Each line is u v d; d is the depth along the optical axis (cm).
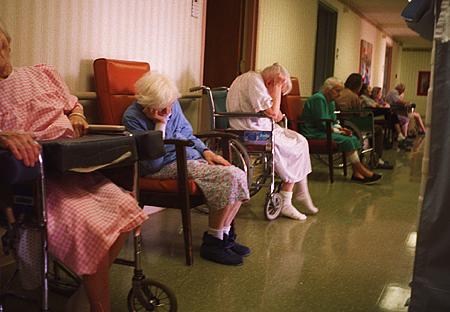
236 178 277
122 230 179
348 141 557
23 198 168
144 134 197
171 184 274
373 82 1307
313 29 773
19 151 149
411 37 1577
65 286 234
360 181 568
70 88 297
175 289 245
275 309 230
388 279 274
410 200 483
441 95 171
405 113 991
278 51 641
